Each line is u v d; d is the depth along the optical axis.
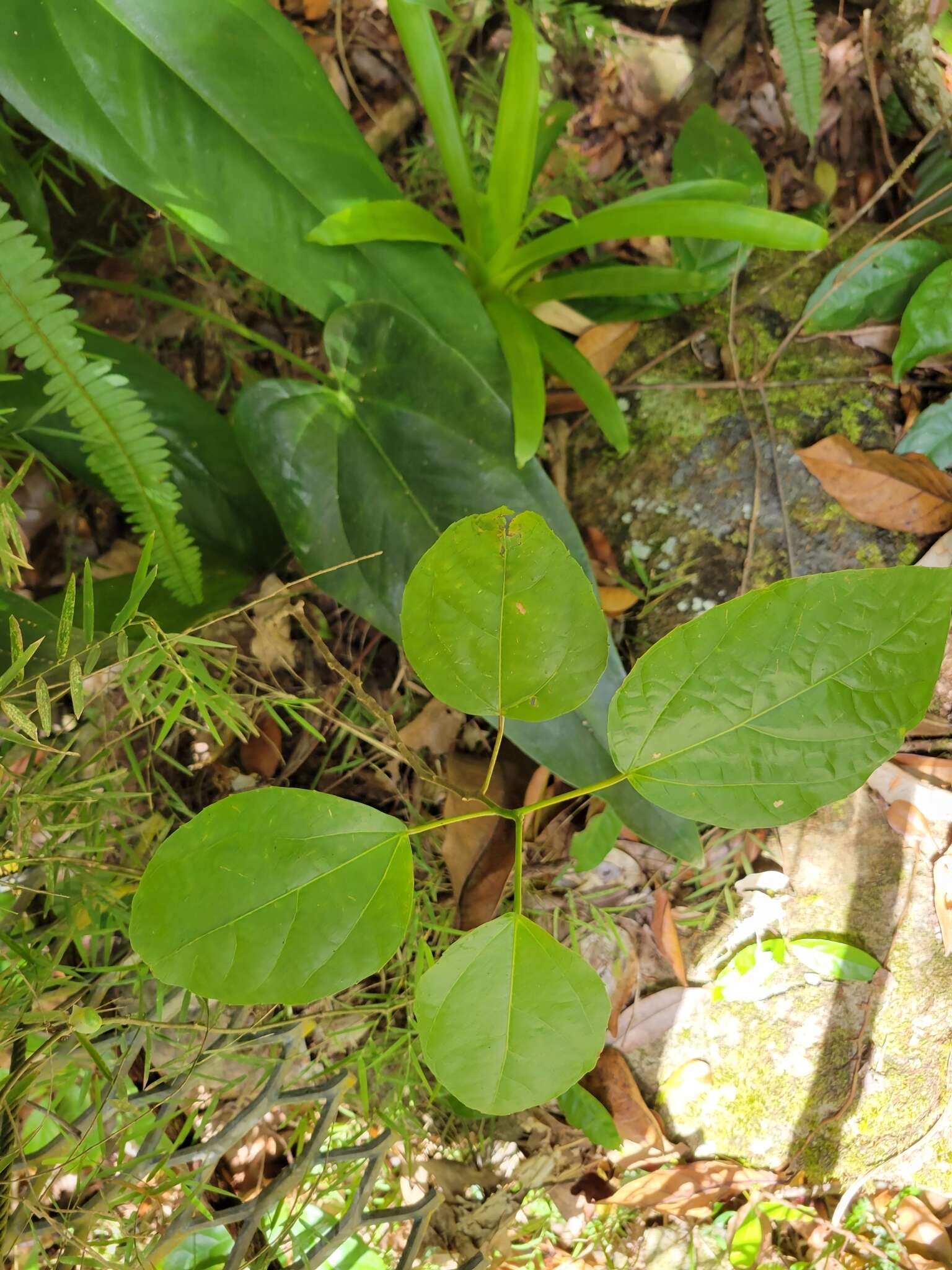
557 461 0.87
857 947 0.82
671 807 0.33
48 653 0.56
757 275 0.88
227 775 0.82
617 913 0.84
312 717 0.83
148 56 0.56
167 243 0.89
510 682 0.33
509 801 0.82
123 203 0.89
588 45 0.93
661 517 0.85
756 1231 0.81
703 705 0.32
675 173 0.85
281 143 0.59
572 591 0.32
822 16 0.93
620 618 0.85
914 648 0.30
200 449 0.72
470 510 0.64
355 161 0.61
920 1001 0.82
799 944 0.83
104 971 0.58
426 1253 0.78
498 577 0.31
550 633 0.32
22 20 0.53
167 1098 0.56
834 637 0.31
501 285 0.77
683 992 0.84
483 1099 0.34
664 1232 0.82
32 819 0.51
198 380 0.90
